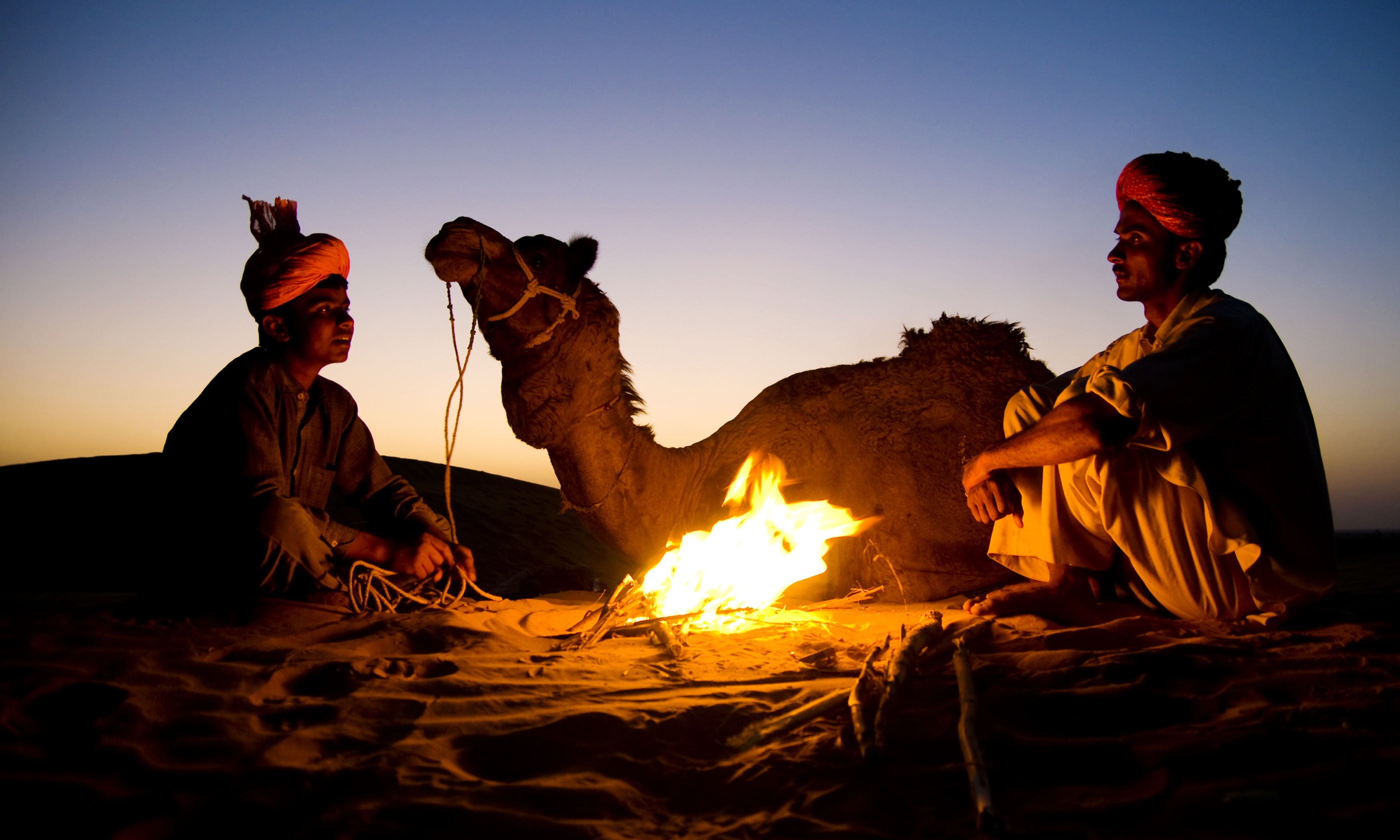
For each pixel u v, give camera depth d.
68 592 6.79
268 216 4.95
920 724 2.77
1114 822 2.11
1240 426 3.89
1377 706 2.68
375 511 5.48
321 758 2.62
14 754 2.60
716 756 2.65
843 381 6.25
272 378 4.77
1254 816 2.07
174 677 3.28
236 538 4.49
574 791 2.35
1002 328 6.35
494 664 3.67
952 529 5.70
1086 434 3.77
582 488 5.88
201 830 2.15
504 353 5.71
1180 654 3.29
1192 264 4.14
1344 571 8.35
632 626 4.39
